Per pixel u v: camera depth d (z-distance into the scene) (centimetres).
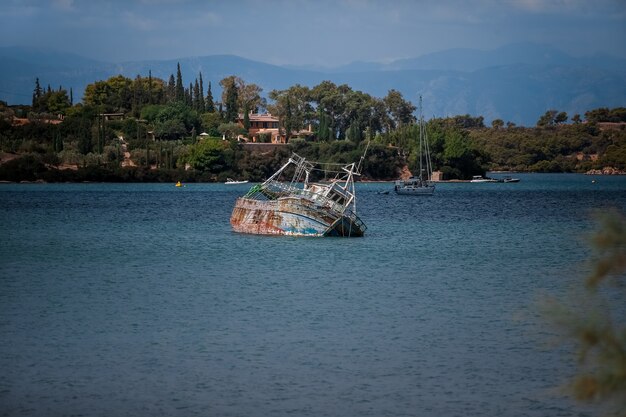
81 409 13262
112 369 15262
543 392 14012
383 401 13662
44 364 15550
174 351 16425
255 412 13200
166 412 13175
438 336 17612
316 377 14838
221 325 18575
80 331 18012
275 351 16450
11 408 13300
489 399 13725
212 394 13962
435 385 14438
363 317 19450
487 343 16988
